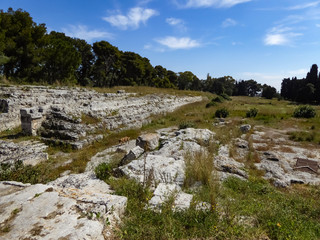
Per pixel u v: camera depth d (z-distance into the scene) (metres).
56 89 18.39
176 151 9.09
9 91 14.54
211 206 3.95
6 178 5.49
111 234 3.06
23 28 23.39
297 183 7.27
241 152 10.31
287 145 12.13
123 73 49.03
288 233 3.56
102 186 5.20
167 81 62.84
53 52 26.06
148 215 3.71
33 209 3.23
